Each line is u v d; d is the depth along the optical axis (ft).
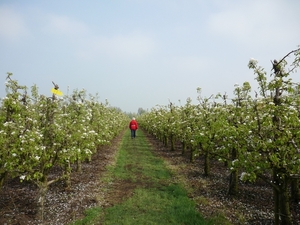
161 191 35.35
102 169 47.62
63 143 27.12
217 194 33.09
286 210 21.57
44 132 26.53
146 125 136.98
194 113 45.42
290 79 20.42
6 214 25.94
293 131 19.13
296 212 26.68
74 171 45.44
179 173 44.98
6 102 24.11
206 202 30.22
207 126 35.06
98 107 54.70
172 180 41.29
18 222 24.34
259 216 26.08
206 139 30.53
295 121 18.35
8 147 23.13
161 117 78.64
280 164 19.72
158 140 104.32
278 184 21.86
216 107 35.60
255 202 30.22
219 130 25.94
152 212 27.73
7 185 36.09
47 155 24.88
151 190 35.78
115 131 86.89
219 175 42.91
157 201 31.19
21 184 36.76
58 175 41.52
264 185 37.27
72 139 27.73
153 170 48.57
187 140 44.11
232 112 28.84
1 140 21.57
